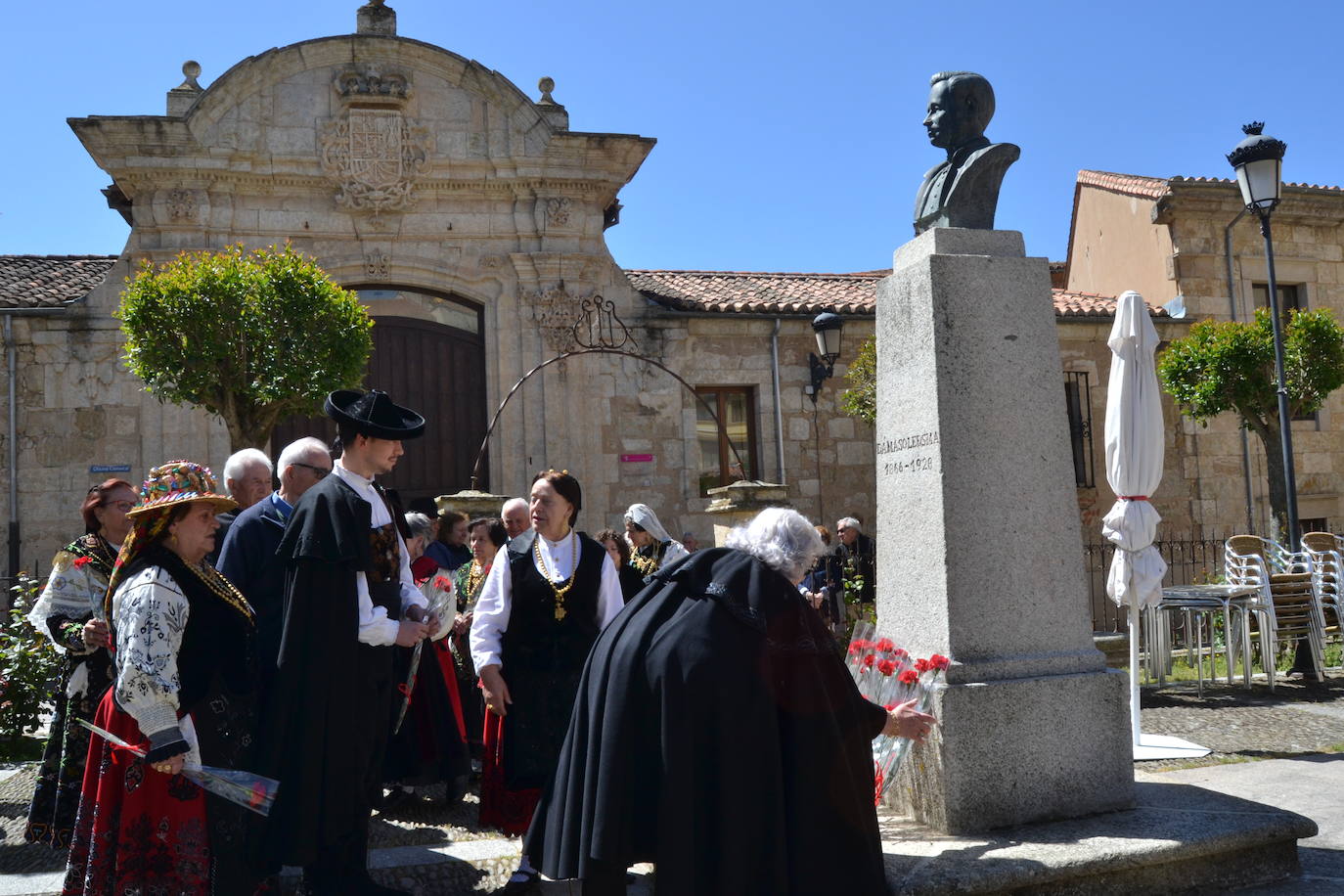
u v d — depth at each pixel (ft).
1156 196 61.82
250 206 50.75
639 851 11.32
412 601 14.79
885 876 12.15
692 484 53.88
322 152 51.06
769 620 11.90
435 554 23.34
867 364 52.70
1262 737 24.97
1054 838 14.60
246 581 14.56
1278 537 53.11
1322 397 53.31
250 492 17.87
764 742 11.43
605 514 52.80
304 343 41.78
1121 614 57.21
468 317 54.29
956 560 16.03
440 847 16.40
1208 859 14.56
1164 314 60.85
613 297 53.93
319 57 51.11
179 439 49.03
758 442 55.11
